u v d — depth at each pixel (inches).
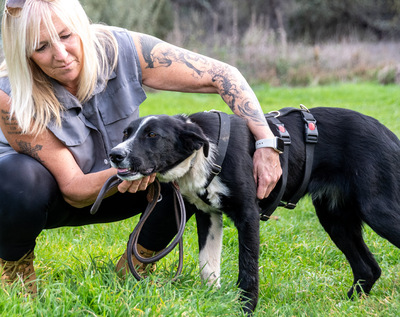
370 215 126.0
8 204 103.6
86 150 113.7
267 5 888.9
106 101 115.7
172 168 115.1
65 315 98.9
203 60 122.7
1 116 107.4
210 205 121.0
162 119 114.2
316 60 617.6
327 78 592.1
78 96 111.6
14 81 104.5
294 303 122.3
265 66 597.3
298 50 644.7
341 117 132.1
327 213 138.6
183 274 125.5
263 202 128.3
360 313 114.4
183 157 115.2
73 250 144.1
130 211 126.6
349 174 128.4
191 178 117.9
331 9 914.7
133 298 104.8
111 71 115.6
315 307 119.0
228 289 120.3
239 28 806.5
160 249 128.0
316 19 912.3
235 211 119.0
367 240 165.0
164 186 123.3
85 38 106.7
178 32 640.4
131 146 108.7
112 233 163.2
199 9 855.1
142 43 120.6
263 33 676.7
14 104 104.5
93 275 116.6
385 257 154.5
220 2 853.8
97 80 112.7
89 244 150.0
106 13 582.2
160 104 419.8
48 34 100.6
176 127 114.7
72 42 104.8
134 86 118.6
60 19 101.7
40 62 103.7
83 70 108.2
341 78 596.1
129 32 121.6
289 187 129.0
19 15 100.7
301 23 920.9
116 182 107.0
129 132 114.0
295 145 127.1
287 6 890.7
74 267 129.0
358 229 136.9
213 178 116.6
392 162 128.1
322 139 129.8
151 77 121.9
